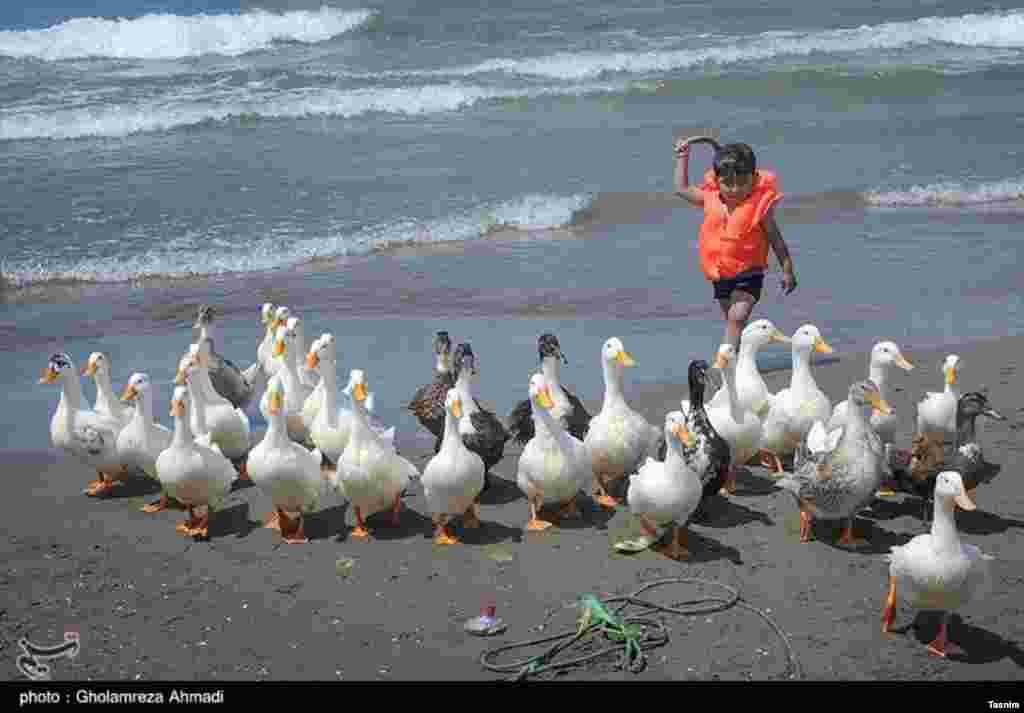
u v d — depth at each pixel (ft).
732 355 31.73
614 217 62.64
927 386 39.40
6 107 83.66
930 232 58.80
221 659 24.35
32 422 38.63
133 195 65.82
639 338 45.42
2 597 27.14
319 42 105.70
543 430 29.96
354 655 24.39
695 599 26.27
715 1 117.39
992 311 47.70
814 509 28.45
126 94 87.92
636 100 86.94
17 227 60.18
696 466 29.50
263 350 40.96
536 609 26.09
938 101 85.30
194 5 118.62
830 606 26.02
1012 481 31.99
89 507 32.58
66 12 115.85
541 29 107.96
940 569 23.08
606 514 31.60
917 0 117.39
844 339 44.91
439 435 33.96
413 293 51.52
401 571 28.19
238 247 57.72
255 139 78.07
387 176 69.31
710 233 39.73
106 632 25.57
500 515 31.63
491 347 44.52
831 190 65.57
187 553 29.50
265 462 29.40
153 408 39.29
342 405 37.99
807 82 89.40
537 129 79.61
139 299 51.55
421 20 110.73
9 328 47.80
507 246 58.49
